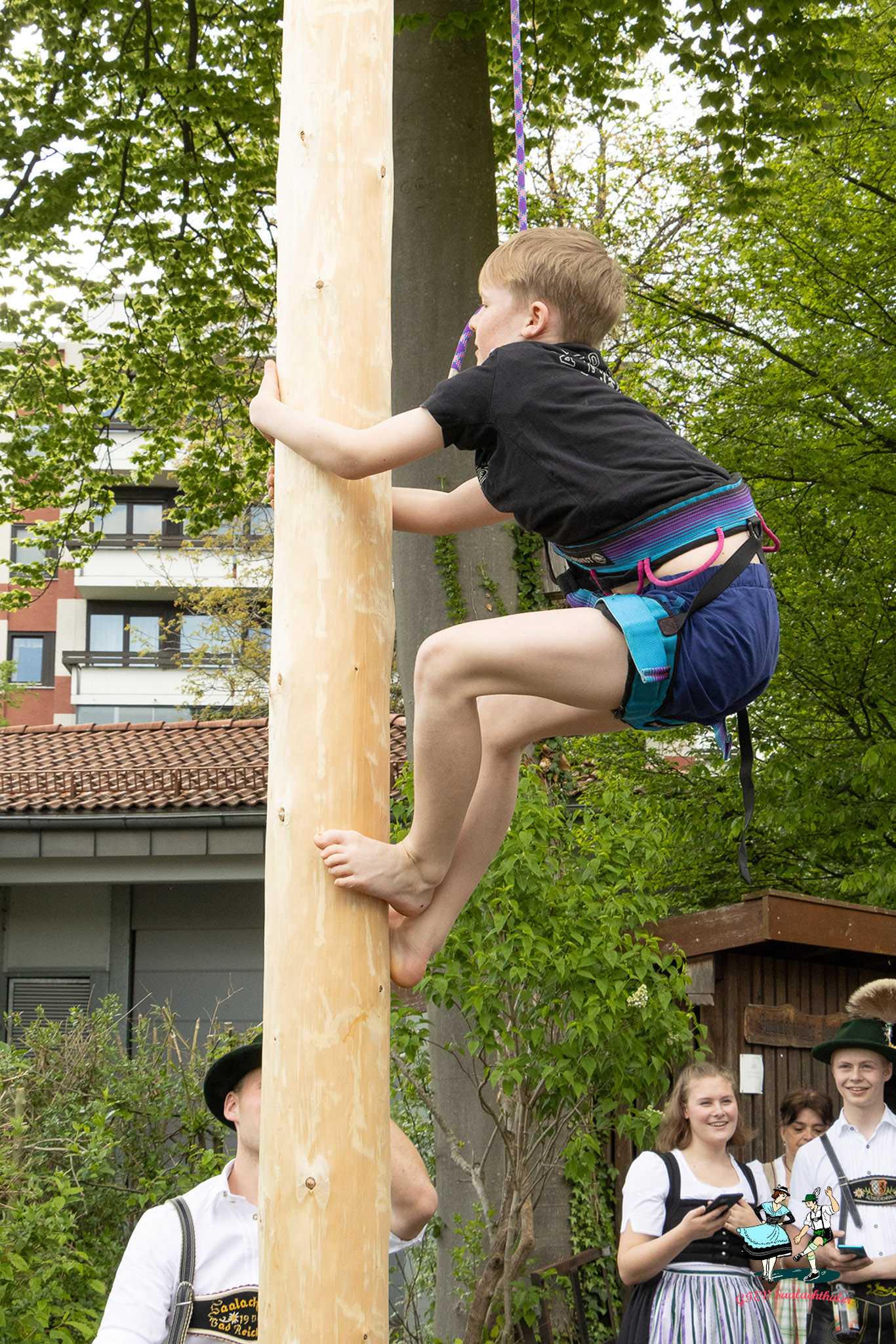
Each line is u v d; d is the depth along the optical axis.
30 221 9.84
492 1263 4.81
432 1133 6.55
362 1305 1.72
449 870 2.15
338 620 1.89
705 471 2.03
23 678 30.50
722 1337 3.38
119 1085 7.67
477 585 6.48
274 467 2.09
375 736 1.90
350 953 1.82
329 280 1.98
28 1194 5.06
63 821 10.41
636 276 11.53
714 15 8.12
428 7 6.82
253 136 10.55
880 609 9.88
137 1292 2.59
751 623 1.96
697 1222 3.41
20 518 12.52
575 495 1.97
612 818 5.24
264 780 10.74
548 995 4.74
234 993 10.80
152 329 11.62
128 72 9.69
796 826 9.72
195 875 10.66
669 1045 4.84
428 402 1.98
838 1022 6.77
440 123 6.66
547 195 13.16
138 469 12.62
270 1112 1.79
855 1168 3.89
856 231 9.98
